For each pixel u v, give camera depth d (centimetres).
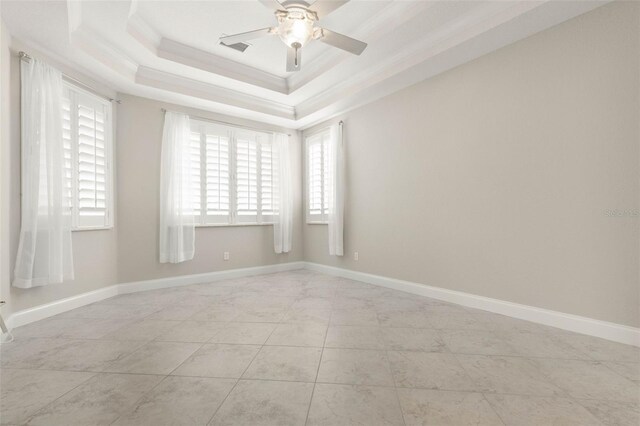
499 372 180
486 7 253
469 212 313
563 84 248
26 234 267
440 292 340
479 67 303
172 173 405
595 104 232
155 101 406
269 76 418
